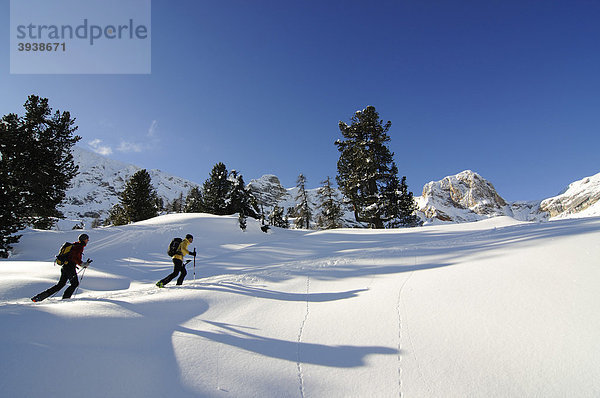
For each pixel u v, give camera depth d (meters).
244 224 23.56
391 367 2.84
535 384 2.38
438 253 7.28
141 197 42.62
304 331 3.75
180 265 7.06
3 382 2.39
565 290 3.56
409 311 3.86
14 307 3.94
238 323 4.09
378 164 28.97
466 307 3.67
